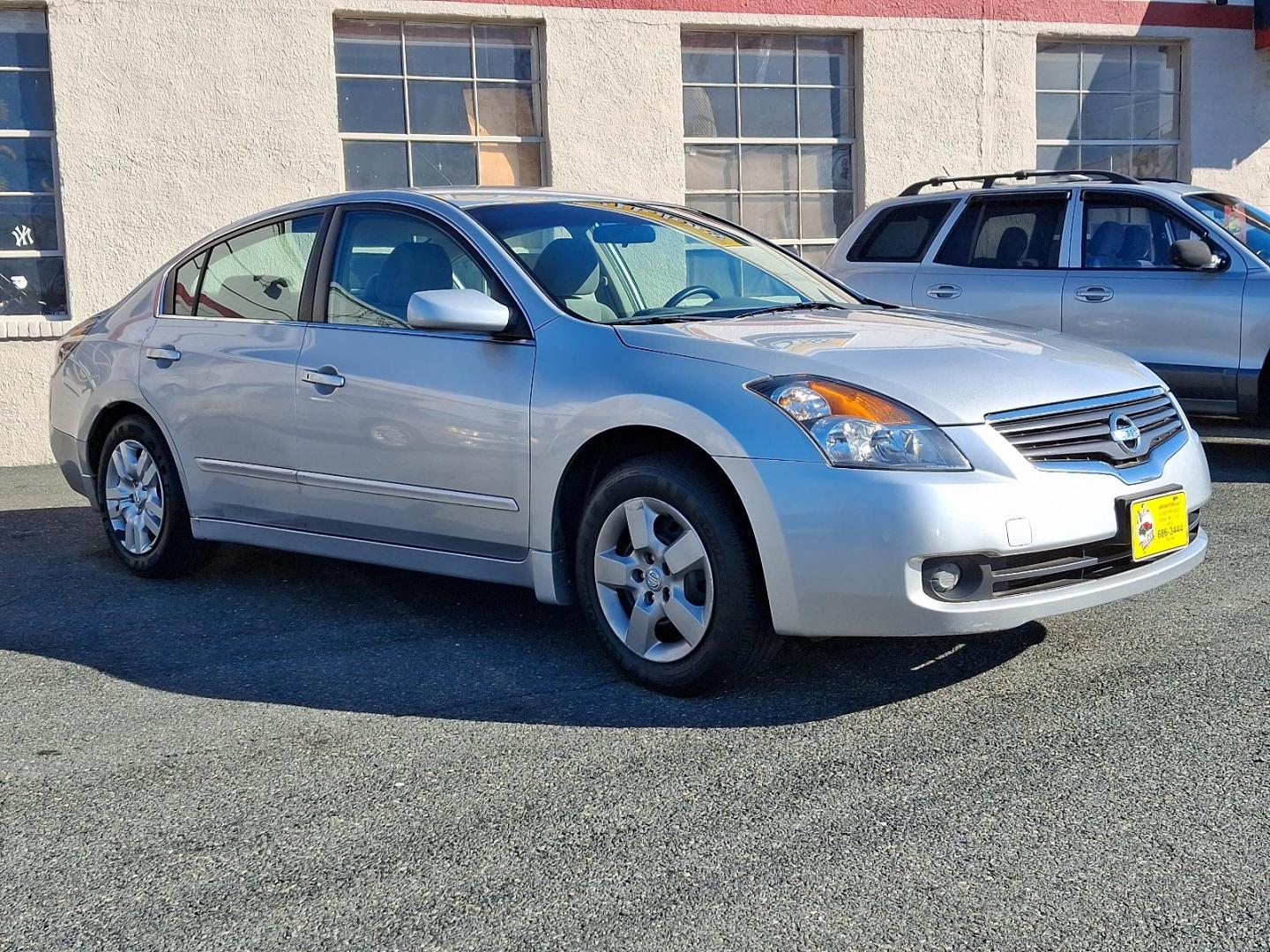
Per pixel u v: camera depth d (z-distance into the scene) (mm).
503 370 4477
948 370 4016
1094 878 2869
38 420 9438
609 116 10625
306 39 9805
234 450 5332
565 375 4309
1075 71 12336
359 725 3977
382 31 10133
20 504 7918
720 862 3002
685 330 4328
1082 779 3391
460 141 10391
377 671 4500
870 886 2867
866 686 4160
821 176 11594
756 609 3918
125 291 9555
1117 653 4395
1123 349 8242
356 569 6008
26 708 4223
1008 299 8609
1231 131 12727
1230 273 7930
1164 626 4688
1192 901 2760
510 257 4672
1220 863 2918
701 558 3961
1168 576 4148
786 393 3877
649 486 4059
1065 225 8586
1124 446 4055
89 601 5570
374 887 2949
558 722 3939
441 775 3566
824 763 3551
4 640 5008
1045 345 4496
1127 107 12547
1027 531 3764
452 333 4668
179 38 9531
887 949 2611
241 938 2752
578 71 10500
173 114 9555
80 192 9391
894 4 11406
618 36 10586
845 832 3131
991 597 3775
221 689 4355
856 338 4324
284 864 3074
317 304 5148
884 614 3721
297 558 6277
